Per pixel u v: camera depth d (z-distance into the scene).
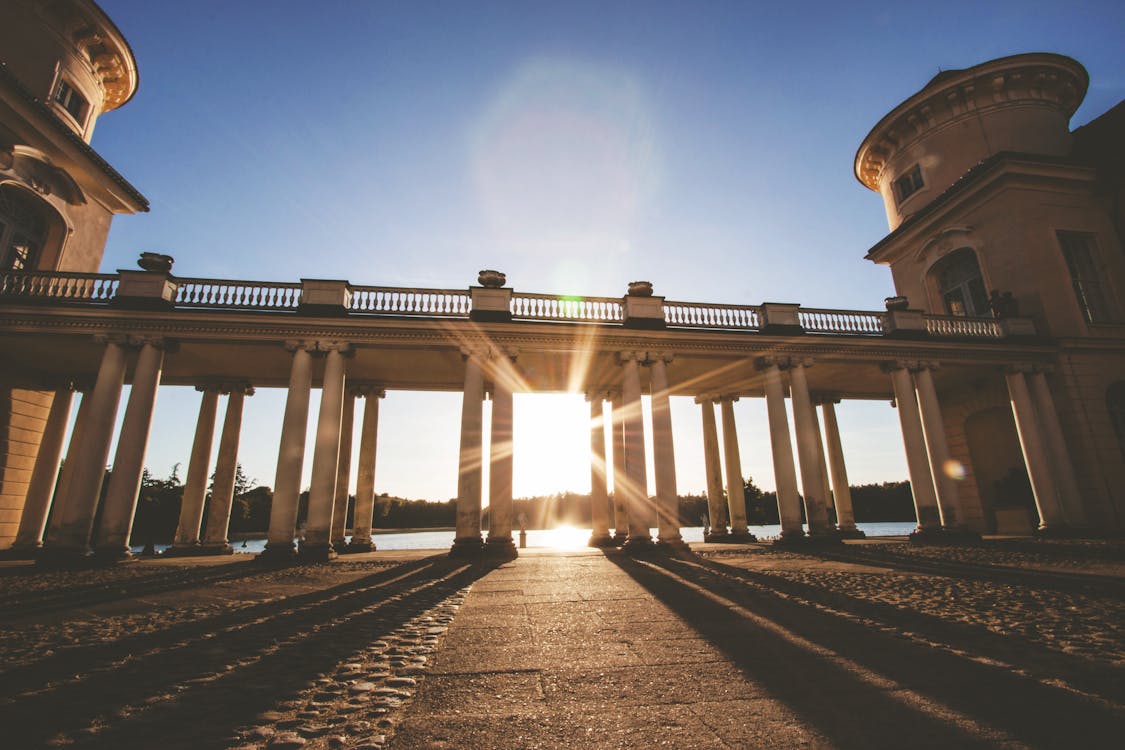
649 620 7.29
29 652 6.00
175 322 17.08
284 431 16.59
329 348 17.50
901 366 21.31
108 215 23.47
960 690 4.48
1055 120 27.47
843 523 25.34
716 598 8.91
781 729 3.73
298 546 17.84
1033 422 21.64
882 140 32.16
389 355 19.28
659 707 4.19
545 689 4.64
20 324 16.53
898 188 32.12
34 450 20.42
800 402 20.11
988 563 12.91
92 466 15.74
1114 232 24.73
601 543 21.55
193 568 14.43
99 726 3.91
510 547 16.84
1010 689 4.50
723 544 21.89
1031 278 23.34
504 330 18.47
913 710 4.05
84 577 12.73
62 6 22.05
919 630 6.55
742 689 4.57
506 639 6.38
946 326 22.64
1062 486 21.05
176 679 5.02
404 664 5.43
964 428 26.78
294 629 7.05
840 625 6.86
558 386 23.98
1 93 18.09
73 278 17.22
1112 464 21.39
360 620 7.56
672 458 18.67
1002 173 24.30
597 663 5.38
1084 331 22.94
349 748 3.50
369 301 18.52
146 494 45.03
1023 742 3.47
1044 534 20.66
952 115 28.91
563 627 6.95
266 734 3.74
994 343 21.98
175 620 7.68
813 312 21.56
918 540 19.98
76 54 23.09
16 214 19.75
